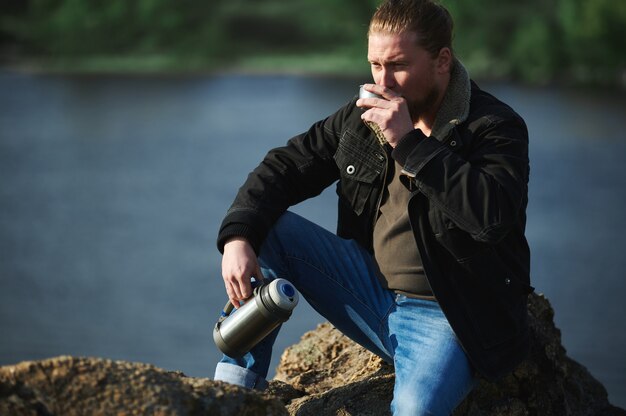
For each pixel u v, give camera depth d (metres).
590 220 36.59
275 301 3.53
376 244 3.76
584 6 95.19
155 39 129.38
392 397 3.99
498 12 103.38
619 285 26.70
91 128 75.25
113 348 22.50
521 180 3.48
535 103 82.62
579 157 53.97
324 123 3.94
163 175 52.62
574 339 21.22
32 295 28.14
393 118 3.47
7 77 112.25
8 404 2.90
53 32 127.94
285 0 140.12
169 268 31.45
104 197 46.00
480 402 4.08
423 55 3.54
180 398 3.03
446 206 3.41
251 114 80.94
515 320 3.60
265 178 3.86
